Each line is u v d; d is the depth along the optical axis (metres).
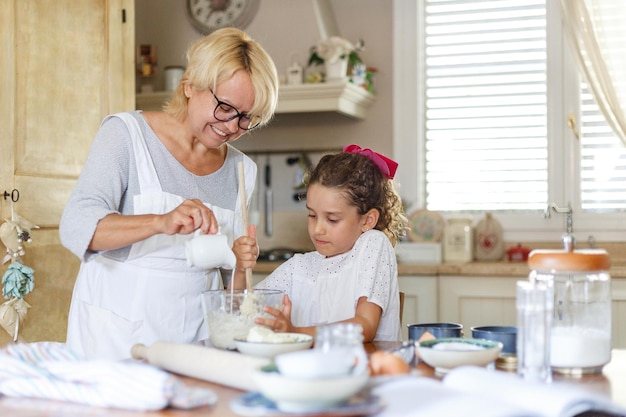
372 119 4.54
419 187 4.46
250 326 1.60
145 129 1.99
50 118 3.16
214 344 1.62
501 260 4.20
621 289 3.62
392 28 4.51
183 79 1.98
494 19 4.38
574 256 1.44
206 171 2.08
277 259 4.30
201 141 1.96
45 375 1.26
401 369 1.29
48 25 3.16
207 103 1.88
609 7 3.98
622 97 3.98
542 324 1.30
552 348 1.43
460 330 1.65
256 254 1.86
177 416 1.14
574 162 4.24
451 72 4.45
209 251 1.74
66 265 3.23
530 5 4.33
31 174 3.08
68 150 3.24
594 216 4.20
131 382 1.17
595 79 4.02
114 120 1.98
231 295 1.61
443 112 4.46
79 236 1.78
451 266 3.83
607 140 4.20
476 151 4.41
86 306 1.98
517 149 4.34
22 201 3.03
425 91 4.49
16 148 3.02
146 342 1.93
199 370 1.36
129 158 1.95
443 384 1.24
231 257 1.76
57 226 3.19
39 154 3.11
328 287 1.99
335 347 1.16
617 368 1.50
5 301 2.92
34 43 3.10
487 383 1.18
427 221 4.20
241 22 4.69
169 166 2.00
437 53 4.46
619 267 3.71
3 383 1.27
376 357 1.30
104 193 1.89
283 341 1.50
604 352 1.44
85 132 3.32
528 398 1.12
